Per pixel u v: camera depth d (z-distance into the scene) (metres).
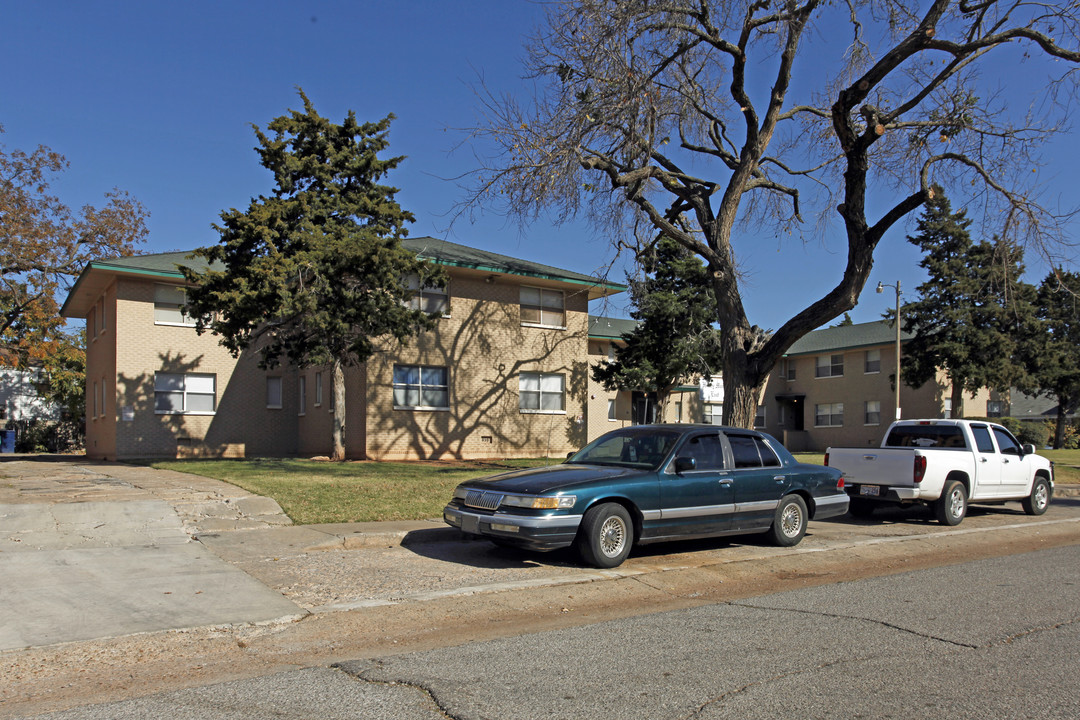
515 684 4.80
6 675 4.99
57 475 15.77
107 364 24.41
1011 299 16.66
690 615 6.65
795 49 15.43
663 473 8.98
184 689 4.73
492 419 25.05
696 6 15.76
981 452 13.40
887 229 14.77
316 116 19.23
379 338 22.81
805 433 41.97
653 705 4.44
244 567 8.19
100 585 7.23
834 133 17.80
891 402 37.62
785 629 6.16
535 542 8.08
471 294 24.91
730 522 9.54
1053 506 16.41
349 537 9.52
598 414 34.06
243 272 17.31
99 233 34.50
